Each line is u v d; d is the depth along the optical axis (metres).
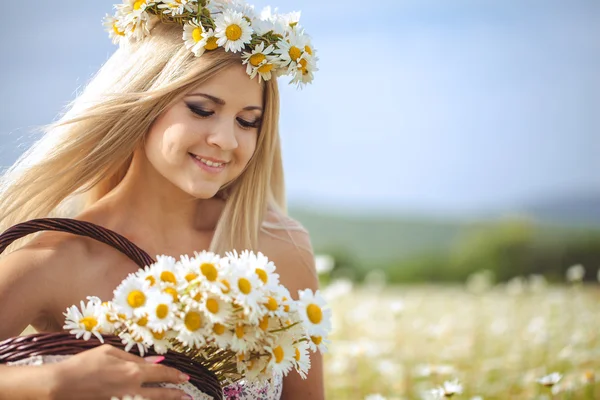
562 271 19.42
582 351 4.64
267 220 2.74
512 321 6.19
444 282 20.23
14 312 2.23
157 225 2.51
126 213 2.50
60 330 2.32
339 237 39.09
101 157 2.43
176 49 2.40
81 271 2.32
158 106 2.36
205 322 1.91
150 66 2.40
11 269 2.26
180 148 2.34
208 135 2.35
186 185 2.37
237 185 2.61
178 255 2.52
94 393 1.92
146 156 2.47
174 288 1.91
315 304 2.07
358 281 18.84
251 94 2.40
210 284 1.88
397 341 5.31
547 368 4.62
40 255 2.29
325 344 2.07
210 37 2.35
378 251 34.78
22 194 2.45
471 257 20.45
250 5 2.52
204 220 2.63
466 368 4.73
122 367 1.94
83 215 2.47
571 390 3.71
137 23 2.44
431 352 5.18
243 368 2.07
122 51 2.52
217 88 2.34
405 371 4.54
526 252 19.78
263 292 1.97
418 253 33.38
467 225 43.59
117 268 2.36
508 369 4.70
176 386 2.10
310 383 2.69
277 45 2.42
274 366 1.99
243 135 2.42
